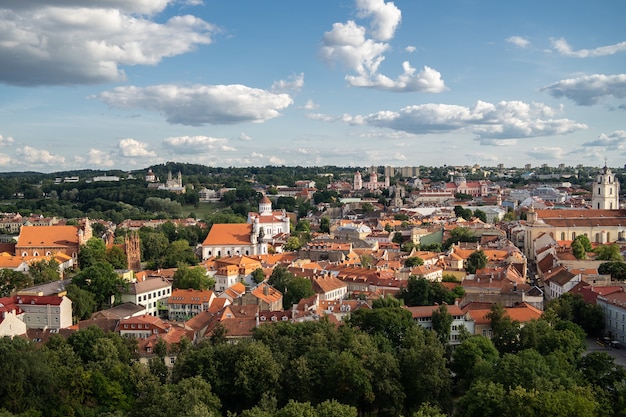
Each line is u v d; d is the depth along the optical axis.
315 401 193.50
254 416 157.12
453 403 199.50
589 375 189.75
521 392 161.38
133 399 193.00
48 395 186.12
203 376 196.38
